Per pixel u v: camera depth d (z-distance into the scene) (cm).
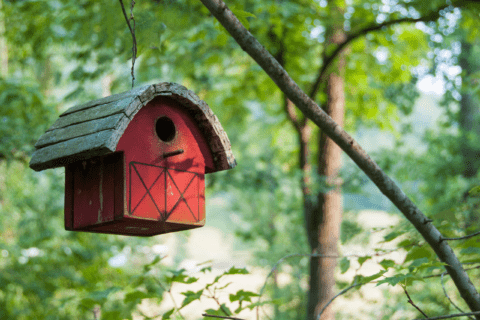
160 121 457
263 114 1919
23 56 1161
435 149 1905
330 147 1072
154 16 455
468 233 447
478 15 855
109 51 908
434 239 394
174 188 418
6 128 960
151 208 400
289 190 1752
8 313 1141
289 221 1839
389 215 1477
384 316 1244
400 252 503
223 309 405
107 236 1328
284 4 993
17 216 1327
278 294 1658
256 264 1616
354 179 1052
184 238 1781
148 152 405
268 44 1061
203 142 446
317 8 1053
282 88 377
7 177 1261
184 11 734
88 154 371
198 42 1141
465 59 1812
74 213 415
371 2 1075
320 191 1030
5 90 967
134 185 392
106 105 399
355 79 1236
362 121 1598
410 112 1459
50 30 1028
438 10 870
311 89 1062
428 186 1848
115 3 666
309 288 1045
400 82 1398
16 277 1159
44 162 390
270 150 1969
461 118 1934
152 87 396
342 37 1055
